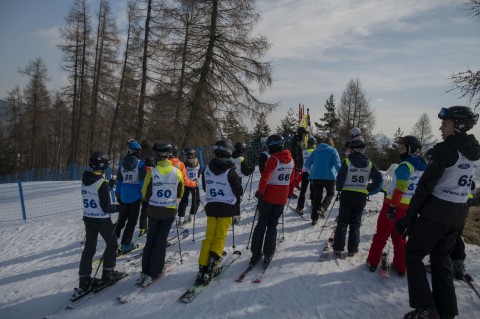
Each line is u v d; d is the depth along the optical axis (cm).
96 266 528
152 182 427
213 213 416
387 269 412
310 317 336
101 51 2531
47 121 3700
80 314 374
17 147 3922
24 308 410
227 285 407
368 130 3653
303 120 1688
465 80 744
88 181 414
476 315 322
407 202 396
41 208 1169
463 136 285
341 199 469
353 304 353
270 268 448
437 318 289
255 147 1565
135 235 669
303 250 506
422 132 4225
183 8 1564
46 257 614
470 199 389
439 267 302
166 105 1564
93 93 2589
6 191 1605
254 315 345
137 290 411
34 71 3388
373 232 572
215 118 1574
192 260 504
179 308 368
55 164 4050
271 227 455
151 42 1895
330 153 619
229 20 1513
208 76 1542
